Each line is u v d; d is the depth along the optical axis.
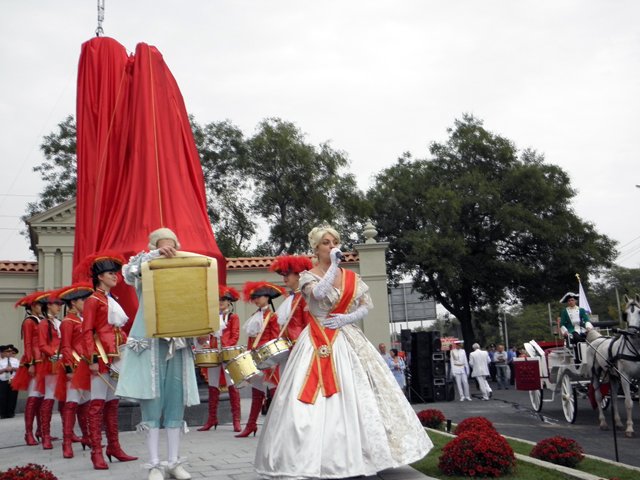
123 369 5.22
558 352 13.07
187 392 5.31
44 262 20.17
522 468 6.07
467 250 33.91
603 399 13.43
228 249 34.16
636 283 66.56
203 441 8.15
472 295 37.53
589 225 35.47
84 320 6.44
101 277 6.73
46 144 35.34
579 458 6.92
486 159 37.44
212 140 35.62
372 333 19.86
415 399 19.47
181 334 5.09
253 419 8.66
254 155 34.88
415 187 36.81
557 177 36.06
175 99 12.68
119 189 11.81
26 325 9.34
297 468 4.43
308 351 4.95
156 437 5.18
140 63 12.37
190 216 11.63
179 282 5.12
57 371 8.12
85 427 7.88
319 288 5.04
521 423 12.40
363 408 4.72
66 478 5.66
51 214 20.33
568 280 35.19
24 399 18.70
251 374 7.20
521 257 35.88
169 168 11.79
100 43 12.95
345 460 4.50
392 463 4.61
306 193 34.62
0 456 7.60
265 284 9.05
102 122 12.34
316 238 5.39
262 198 34.81
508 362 29.19
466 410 15.61
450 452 5.66
